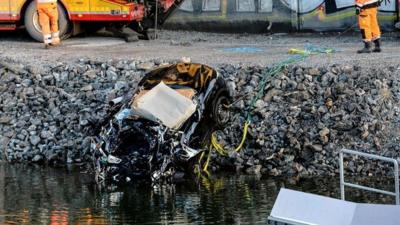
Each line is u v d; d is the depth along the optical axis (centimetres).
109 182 1834
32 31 2770
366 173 1906
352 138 1964
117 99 1961
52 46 2664
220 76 2012
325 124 1991
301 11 3045
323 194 1739
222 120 1995
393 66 2153
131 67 2286
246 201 1681
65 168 1966
